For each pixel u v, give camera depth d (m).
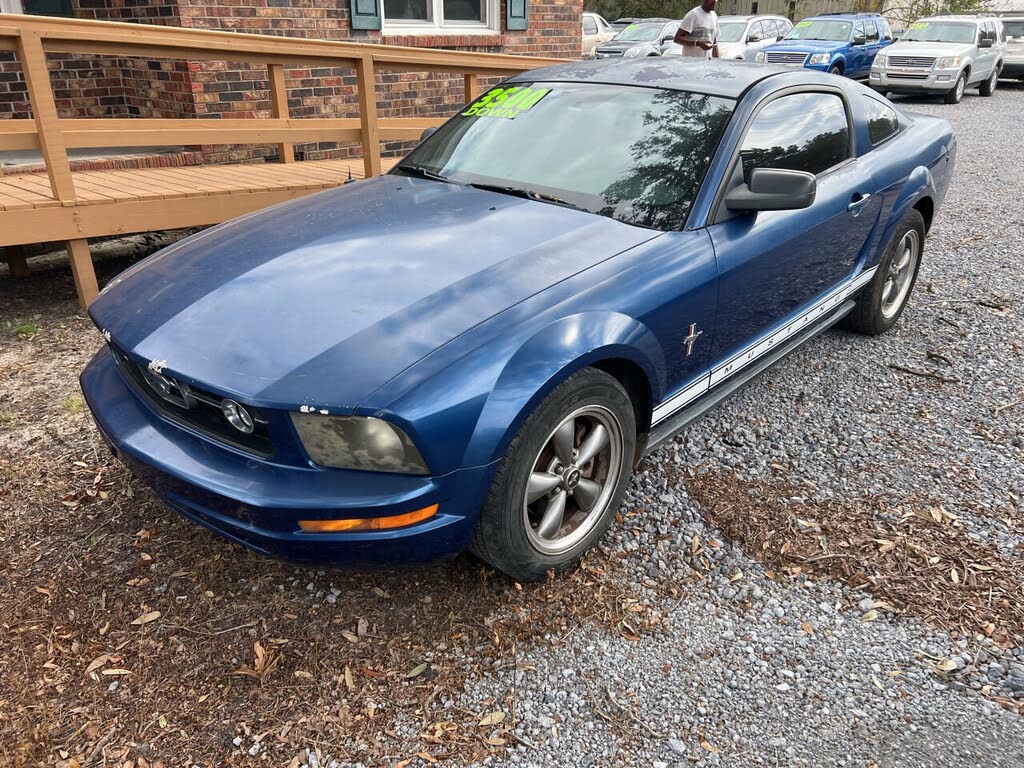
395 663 2.36
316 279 2.53
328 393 2.07
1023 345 4.74
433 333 2.25
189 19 6.29
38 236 4.52
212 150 6.91
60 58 6.70
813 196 2.83
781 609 2.62
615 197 3.02
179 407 2.41
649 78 3.54
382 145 8.34
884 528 3.01
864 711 2.24
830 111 3.84
